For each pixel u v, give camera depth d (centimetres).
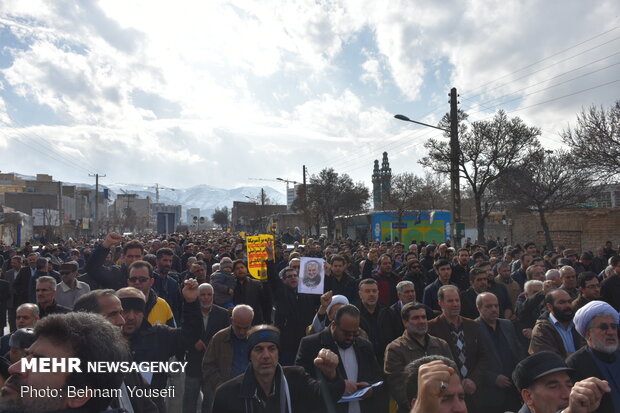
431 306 754
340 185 5212
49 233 5003
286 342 704
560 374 282
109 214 11656
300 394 387
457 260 995
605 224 2756
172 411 577
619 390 360
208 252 1472
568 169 2562
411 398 308
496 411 506
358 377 438
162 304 537
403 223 3709
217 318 599
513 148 2561
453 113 2117
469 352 521
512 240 3438
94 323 218
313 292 641
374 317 633
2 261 1544
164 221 4675
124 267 630
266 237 745
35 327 211
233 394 355
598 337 371
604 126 1928
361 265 1098
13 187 8444
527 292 676
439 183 5919
